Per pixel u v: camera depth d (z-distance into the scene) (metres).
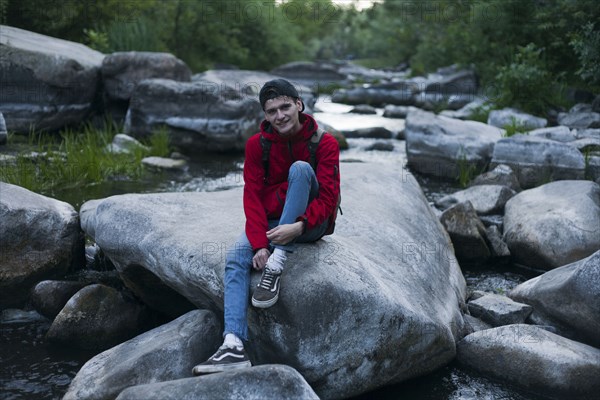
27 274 4.24
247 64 23.92
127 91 9.92
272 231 2.87
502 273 5.19
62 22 13.07
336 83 21.69
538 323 3.97
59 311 4.05
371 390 3.26
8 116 8.62
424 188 7.64
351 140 10.58
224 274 3.04
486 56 14.80
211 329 3.27
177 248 3.47
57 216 4.49
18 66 8.63
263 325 2.97
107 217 4.01
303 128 3.04
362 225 4.26
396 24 28.38
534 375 3.28
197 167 8.32
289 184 2.95
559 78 12.02
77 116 9.48
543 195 5.88
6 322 4.02
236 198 4.66
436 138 8.28
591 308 3.60
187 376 3.05
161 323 4.04
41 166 6.86
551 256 5.07
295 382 2.56
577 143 7.77
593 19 10.95
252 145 3.08
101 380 3.00
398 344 3.23
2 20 11.86
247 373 2.55
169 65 10.25
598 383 3.21
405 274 3.81
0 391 3.17
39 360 3.53
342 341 3.04
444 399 3.22
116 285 4.41
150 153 8.55
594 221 5.12
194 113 9.18
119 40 13.91
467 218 5.46
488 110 11.77
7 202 4.27
